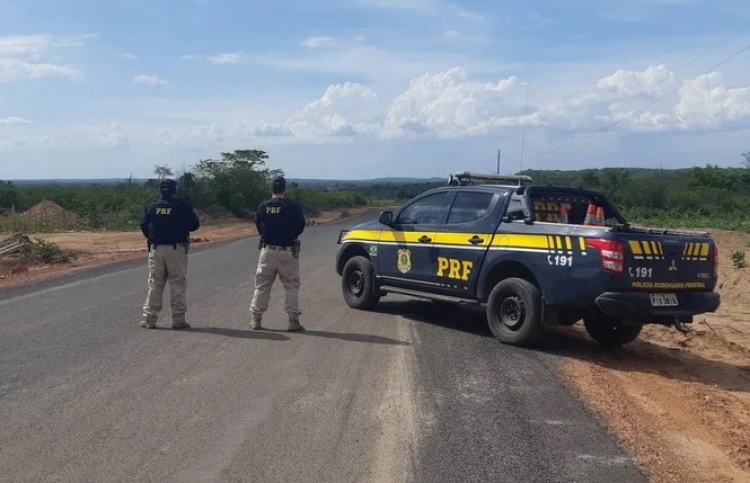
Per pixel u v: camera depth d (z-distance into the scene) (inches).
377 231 450.0
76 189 2055.9
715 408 281.3
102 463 205.0
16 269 683.4
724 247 942.4
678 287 342.0
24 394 265.9
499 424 244.8
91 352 329.4
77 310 437.7
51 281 573.6
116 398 262.5
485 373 310.2
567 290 340.2
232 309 445.1
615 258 325.1
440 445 223.9
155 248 379.6
